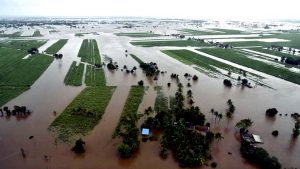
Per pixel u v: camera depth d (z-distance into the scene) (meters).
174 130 70.62
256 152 62.53
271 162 59.38
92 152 65.06
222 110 89.94
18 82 117.31
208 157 63.59
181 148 64.50
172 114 82.12
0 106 91.38
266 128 79.06
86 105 91.00
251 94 106.88
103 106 90.31
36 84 115.38
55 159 62.41
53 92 104.94
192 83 118.81
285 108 93.81
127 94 102.75
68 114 84.12
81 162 61.44
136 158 63.22
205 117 84.12
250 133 75.19
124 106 90.75
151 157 63.59
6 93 103.69
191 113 78.81
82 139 70.25
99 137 71.31
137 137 70.81
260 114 88.31
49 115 84.31
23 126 77.56
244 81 118.75
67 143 68.62
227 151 66.62
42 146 67.38
